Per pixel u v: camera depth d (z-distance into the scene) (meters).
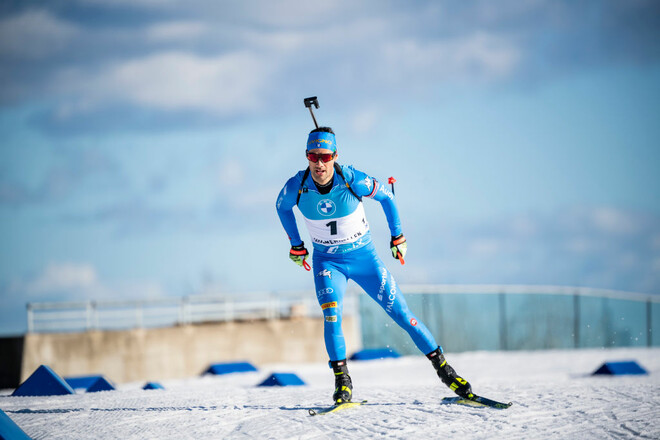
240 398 22.66
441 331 85.31
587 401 19.20
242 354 77.38
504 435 15.38
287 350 79.00
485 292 86.94
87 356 71.31
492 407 18.36
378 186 18.77
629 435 15.31
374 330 84.56
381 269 19.05
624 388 21.98
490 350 86.12
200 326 76.25
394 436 15.41
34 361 69.44
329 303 18.92
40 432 17.17
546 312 87.75
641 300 88.75
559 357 70.31
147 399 23.11
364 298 85.06
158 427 17.31
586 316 88.56
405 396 21.23
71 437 16.48
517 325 87.19
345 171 18.39
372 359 74.56
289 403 20.73
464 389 18.88
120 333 72.75
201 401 21.92
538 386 23.41
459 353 85.00
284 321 79.38
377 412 17.95
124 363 72.56
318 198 18.52
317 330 80.25
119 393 26.77
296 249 20.36
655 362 57.50
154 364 73.69
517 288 87.81
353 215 18.72
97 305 74.06
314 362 79.81
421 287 85.69
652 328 88.56
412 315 19.22
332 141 18.19
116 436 16.42
